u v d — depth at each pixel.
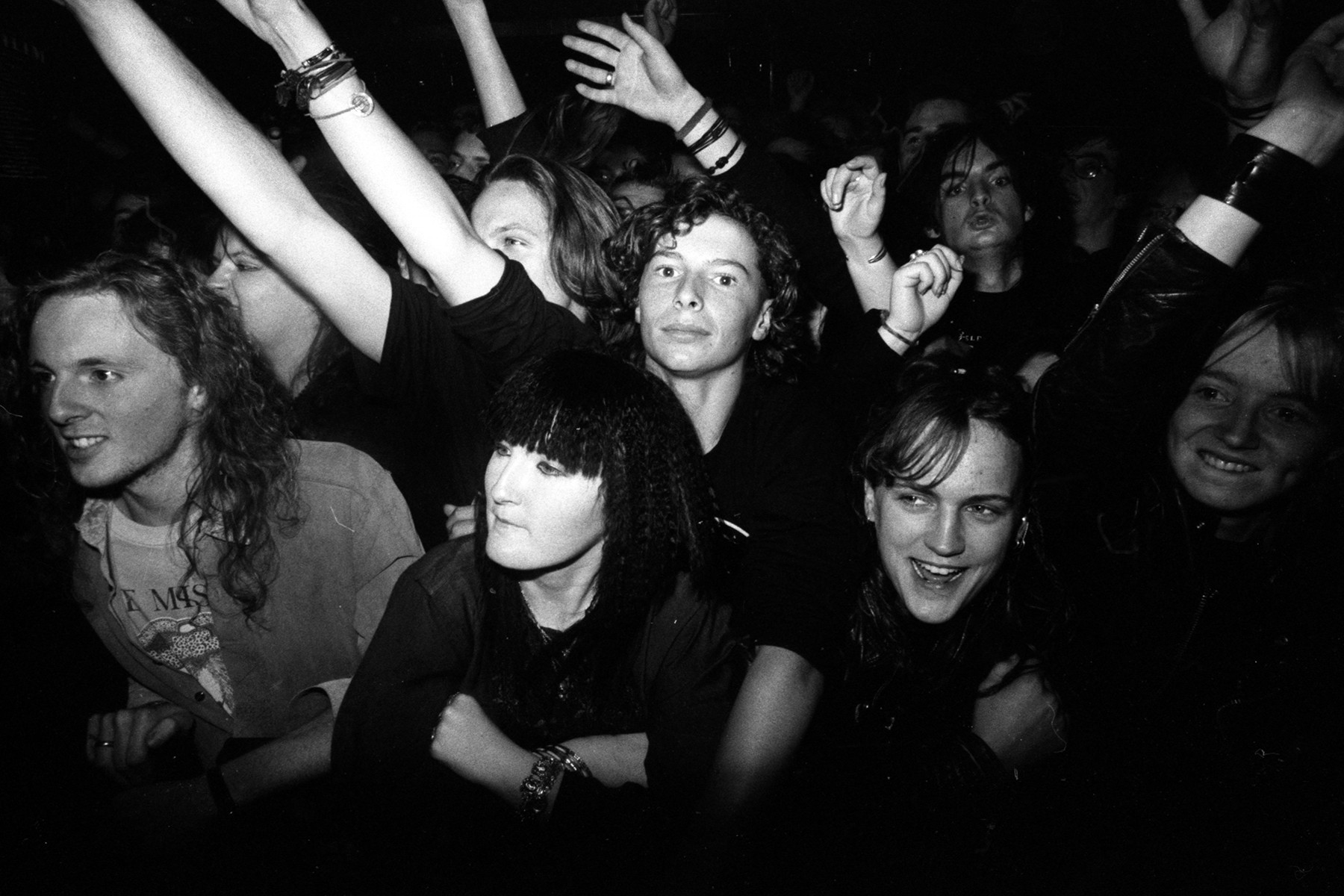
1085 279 3.12
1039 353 2.51
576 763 1.75
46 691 2.01
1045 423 1.93
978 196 3.04
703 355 2.03
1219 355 1.94
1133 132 3.83
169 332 1.88
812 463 2.07
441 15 6.05
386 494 2.08
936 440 1.84
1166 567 2.00
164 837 1.89
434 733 1.74
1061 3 5.33
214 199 1.78
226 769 1.91
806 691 1.84
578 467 1.63
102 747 1.94
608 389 1.68
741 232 2.07
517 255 2.31
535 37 6.20
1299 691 1.95
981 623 1.99
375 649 1.78
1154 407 1.89
